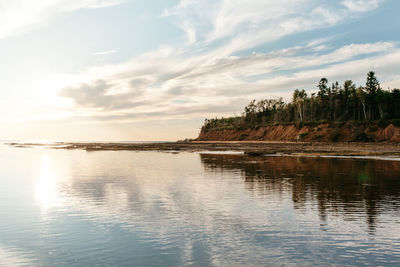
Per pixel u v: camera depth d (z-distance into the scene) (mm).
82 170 32875
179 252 9281
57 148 110125
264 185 21719
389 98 122875
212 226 11914
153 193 18719
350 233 10961
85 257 8938
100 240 10359
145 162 44000
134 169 33594
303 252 9219
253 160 46219
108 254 9148
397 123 92375
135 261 8633
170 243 10047
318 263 8438
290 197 17359
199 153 69625
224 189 20109
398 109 121500
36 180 24953
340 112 134750
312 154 57812
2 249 9578
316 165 36844
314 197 17297
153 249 9523
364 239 10336
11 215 13625
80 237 10656
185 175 27828
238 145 109250
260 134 140125
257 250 9406
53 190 19922
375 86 121500
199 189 20172
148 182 23422
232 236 10719
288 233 11016
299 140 108438
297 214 13609
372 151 62188
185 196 17766
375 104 122562
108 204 15789
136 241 10242
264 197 17391
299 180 24156
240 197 17422
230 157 54125
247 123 182375
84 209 14711
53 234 11000
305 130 113250
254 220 12703
